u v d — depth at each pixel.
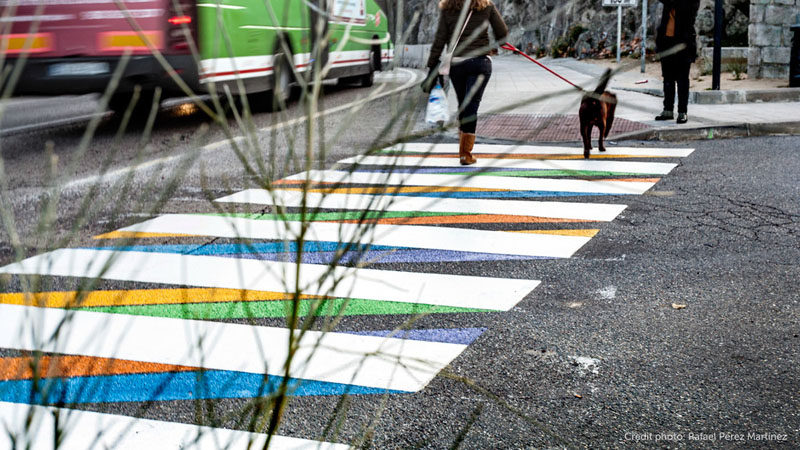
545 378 3.30
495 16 7.64
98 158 8.26
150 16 9.66
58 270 4.67
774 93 13.27
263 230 5.70
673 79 10.52
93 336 1.25
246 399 3.08
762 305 4.12
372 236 1.26
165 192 1.26
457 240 5.52
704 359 3.46
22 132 10.16
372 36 18.05
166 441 2.76
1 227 5.55
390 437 2.81
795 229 5.59
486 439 2.80
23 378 3.12
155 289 4.45
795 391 3.14
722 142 9.59
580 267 4.87
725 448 2.72
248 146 1.25
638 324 3.89
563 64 25.80
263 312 4.09
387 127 1.25
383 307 4.19
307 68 1.22
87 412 2.92
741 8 21.97
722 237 5.43
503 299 4.31
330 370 3.36
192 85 10.04
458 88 7.86
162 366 3.39
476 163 8.33
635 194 6.84
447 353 3.57
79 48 9.73
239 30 10.94
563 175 7.75
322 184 1.22
